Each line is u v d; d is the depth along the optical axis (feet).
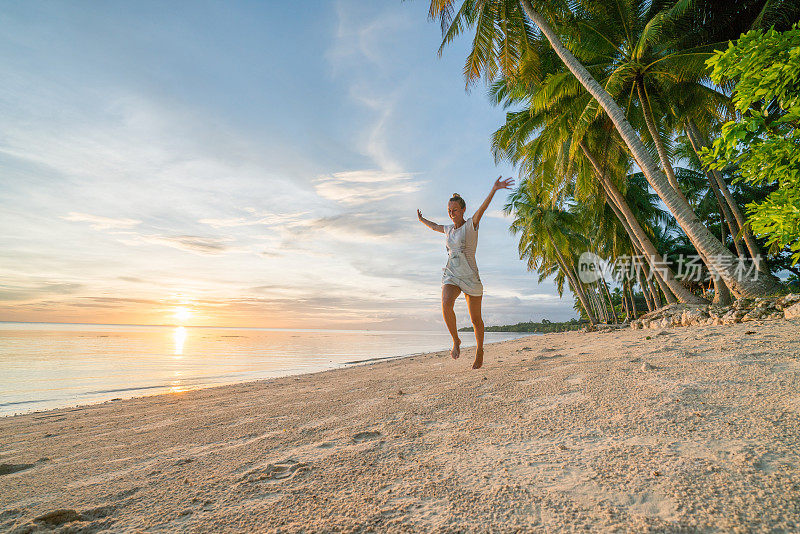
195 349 87.45
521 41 40.47
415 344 116.98
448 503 4.74
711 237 31.30
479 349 12.66
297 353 75.10
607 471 5.20
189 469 7.22
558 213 76.84
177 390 30.14
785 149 8.04
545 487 4.94
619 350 17.61
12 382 35.70
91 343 106.93
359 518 4.53
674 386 8.97
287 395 18.01
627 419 7.19
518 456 6.08
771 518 3.77
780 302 24.17
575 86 42.73
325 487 5.56
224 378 37.11
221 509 5.11
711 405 7.38
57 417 19.08
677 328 28.96
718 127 49.90
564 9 39.60
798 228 8.34
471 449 6.66
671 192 31.60
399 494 5.12
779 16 34.50
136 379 37.19
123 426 14.47
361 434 8.35
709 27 41.24
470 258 11.80
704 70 35.65
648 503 4.31
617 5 40.09
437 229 12.85
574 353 20.07
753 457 5.08
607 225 70.08
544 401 9.37
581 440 6.48
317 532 4.25
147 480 6.79
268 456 7.55
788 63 7.79
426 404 10.85
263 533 4.33
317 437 8.66
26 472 8.54
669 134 48.65
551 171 53.26
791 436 5.56
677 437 6.07
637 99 45.24
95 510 5.47
